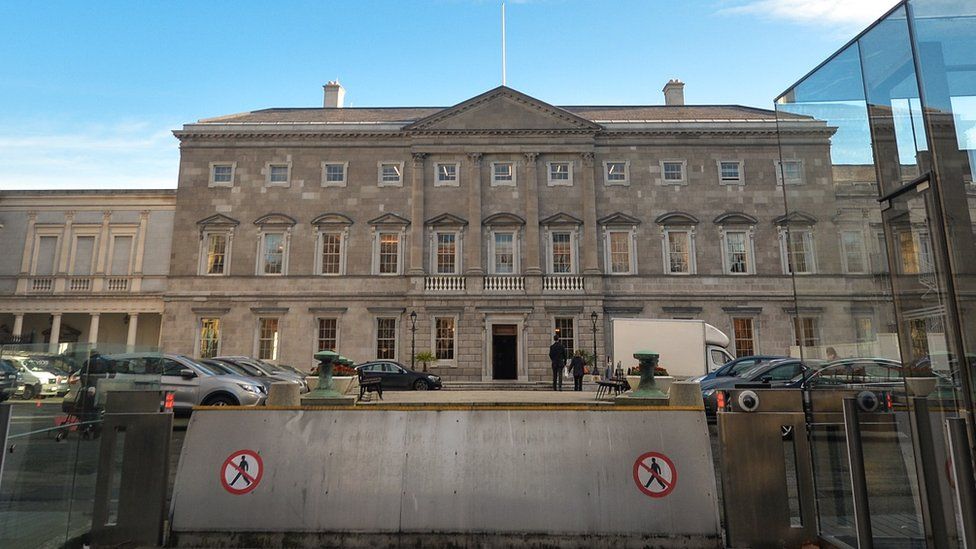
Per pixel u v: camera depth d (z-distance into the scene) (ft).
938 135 15.66
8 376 19.40
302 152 128.67
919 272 16.34
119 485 21.83
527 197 125.70
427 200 126.62
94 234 133.69
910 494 17.19
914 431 16.02
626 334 86.89
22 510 19.35
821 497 20.25
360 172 127.95
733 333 121.19
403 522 21.20
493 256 124.47
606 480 21.44
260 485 21.72
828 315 20.35
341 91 155.53
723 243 124.16
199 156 128.26
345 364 51.06
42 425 20.29
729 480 20.70
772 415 21.03
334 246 125.70
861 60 18.65
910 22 16.35
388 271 124.77
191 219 125.90
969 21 15.42
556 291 120.88
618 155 127.75
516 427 22.26
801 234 21.76
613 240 125.39
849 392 19.29
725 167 127.24
